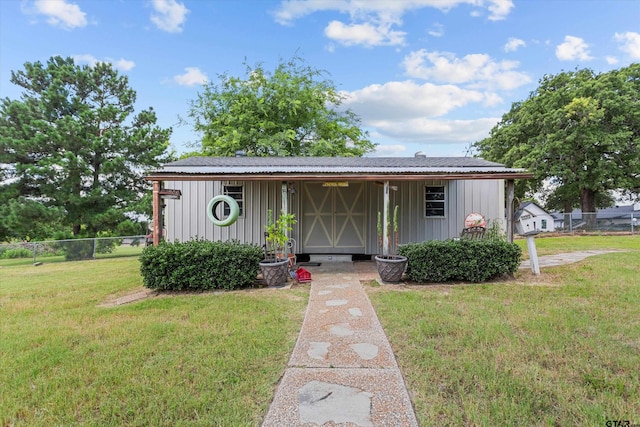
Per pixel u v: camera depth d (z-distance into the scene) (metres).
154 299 5.35
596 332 3.55
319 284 6.20
